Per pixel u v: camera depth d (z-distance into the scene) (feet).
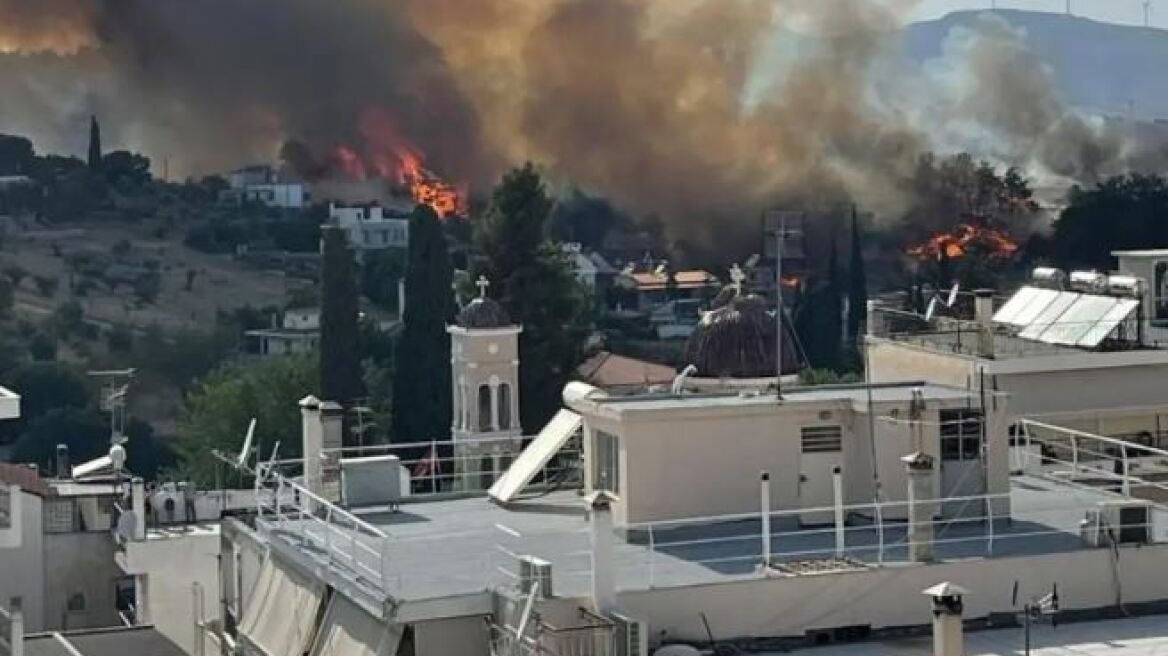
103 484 189.57
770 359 209.97
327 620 93.76
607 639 79.87
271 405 400.47
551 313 348.59
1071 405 162.71
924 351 165.58
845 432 103.14
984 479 103.19
